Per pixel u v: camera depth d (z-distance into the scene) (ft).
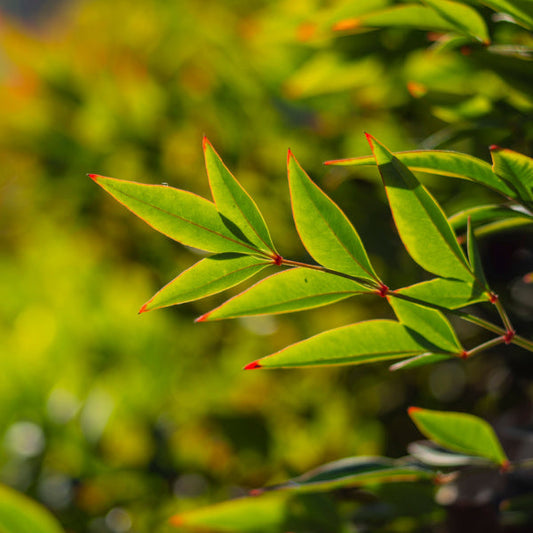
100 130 3.35
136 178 3.33
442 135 1.94
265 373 3.39
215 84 3.16
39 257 4.10
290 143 2.89
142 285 3.61
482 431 1.81
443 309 1.64
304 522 1.96
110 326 3.61
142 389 3.45
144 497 3.17
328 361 1.67
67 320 3.63
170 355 3.57
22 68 3.53
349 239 1.62
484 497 2.01
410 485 1.95
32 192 3.66
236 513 1.96
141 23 3.80
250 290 1.63
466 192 2.03
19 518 1.98
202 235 1.61
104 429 3.26
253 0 3.34
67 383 3.45
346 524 2.00
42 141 3.47
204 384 3.52
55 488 3.18
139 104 3.27
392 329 1.67
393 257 2.45
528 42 1.78
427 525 2.09
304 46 2.72
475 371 2.98
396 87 2.19
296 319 3.26
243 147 3.03
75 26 4.17
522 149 1.88
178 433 3.26
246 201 1.62
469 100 1.90
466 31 1.72
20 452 3.27
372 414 3.14
